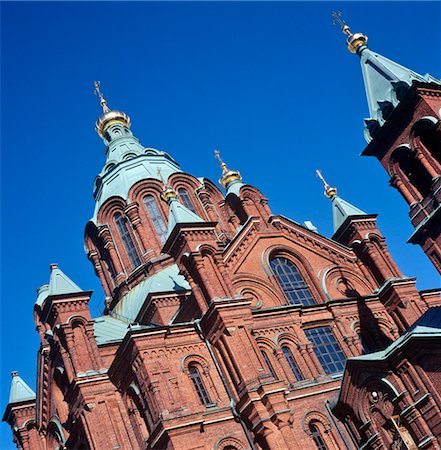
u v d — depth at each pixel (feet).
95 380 131.23
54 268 146.72
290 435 113.50
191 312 136.98
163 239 187.11
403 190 142.92
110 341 144.15
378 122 147.43
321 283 149.07
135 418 127.24
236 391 120.37
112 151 226.17
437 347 106.73
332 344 138.92
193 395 120.26
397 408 111.65
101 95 252.21
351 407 120.26
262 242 149.89
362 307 145.69
